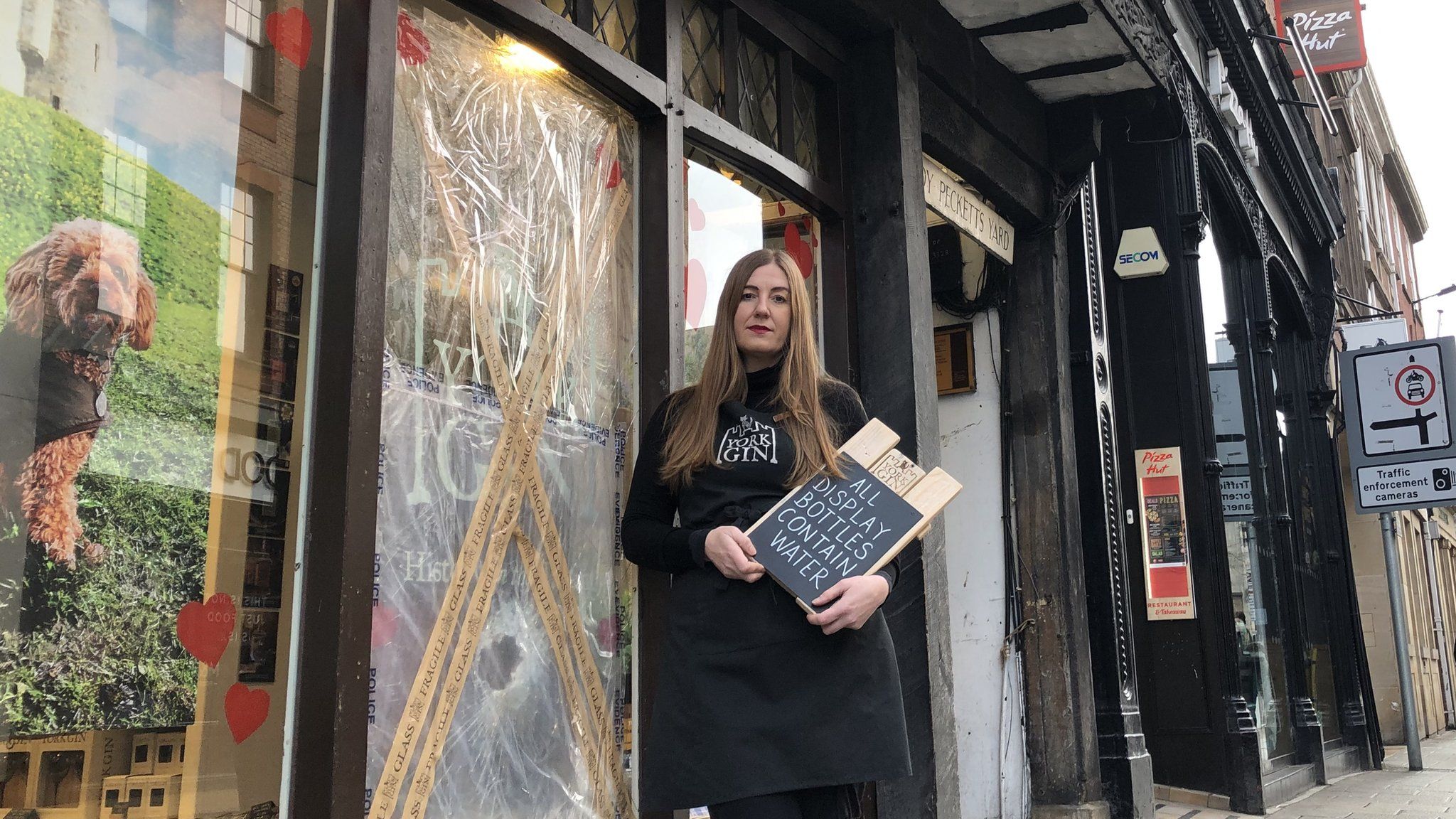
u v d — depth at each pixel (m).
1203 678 6.63
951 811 3.82
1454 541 25.58
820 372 2.42
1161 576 6.81
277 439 2.02
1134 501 6.93
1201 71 7.80
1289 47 11.54
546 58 2.82
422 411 2.36
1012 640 5.40
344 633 1.96
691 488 2.32
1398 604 10.27
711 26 3.54
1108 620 5.62
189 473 1.89
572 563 2.75
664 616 2.91
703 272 3.46
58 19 1.76
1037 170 5.66
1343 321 14.30
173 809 1.81
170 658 1.83
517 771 2.50
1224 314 8.69
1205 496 6.79
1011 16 4.87
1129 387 7.03
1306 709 8.68
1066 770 5.22
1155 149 7.12
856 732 2.07
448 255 2.47
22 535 1.67
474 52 2.61
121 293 1.82
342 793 1.93
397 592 2.25
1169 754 6.66
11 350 1.67
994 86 5.20
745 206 3.71
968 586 5.56
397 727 2.21
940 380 5.76
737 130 3.49
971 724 5.43
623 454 2.98
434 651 2.31
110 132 1.82
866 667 2.13
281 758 1.96
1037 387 5.57
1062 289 5.79
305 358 2.08
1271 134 9.56
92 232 1.79
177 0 1.94
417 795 2.24
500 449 2.56
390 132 2.19
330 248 2.11
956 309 5.76
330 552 2.00
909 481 2.25
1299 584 9.51
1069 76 5.43
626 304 3.06
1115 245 7.10
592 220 2.95
